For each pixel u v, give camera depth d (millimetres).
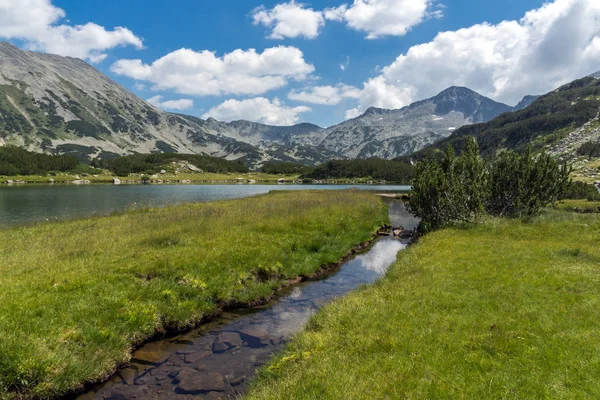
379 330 9625
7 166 171000
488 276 13570
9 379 8180
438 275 14078
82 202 62312
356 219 33125
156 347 11078
